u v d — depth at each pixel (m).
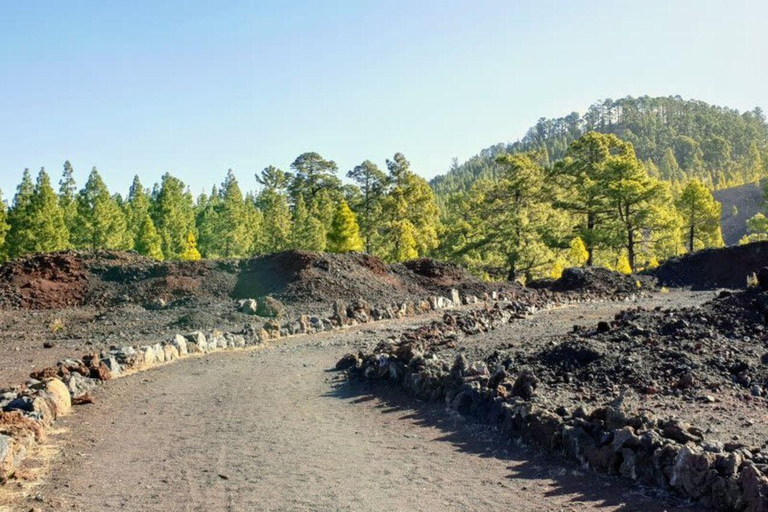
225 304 31.00
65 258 37.97
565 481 7.63
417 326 26.08
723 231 121.50
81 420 11.62
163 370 17.27
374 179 86.56
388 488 7.65
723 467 6.59
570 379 11.55
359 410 12.14
